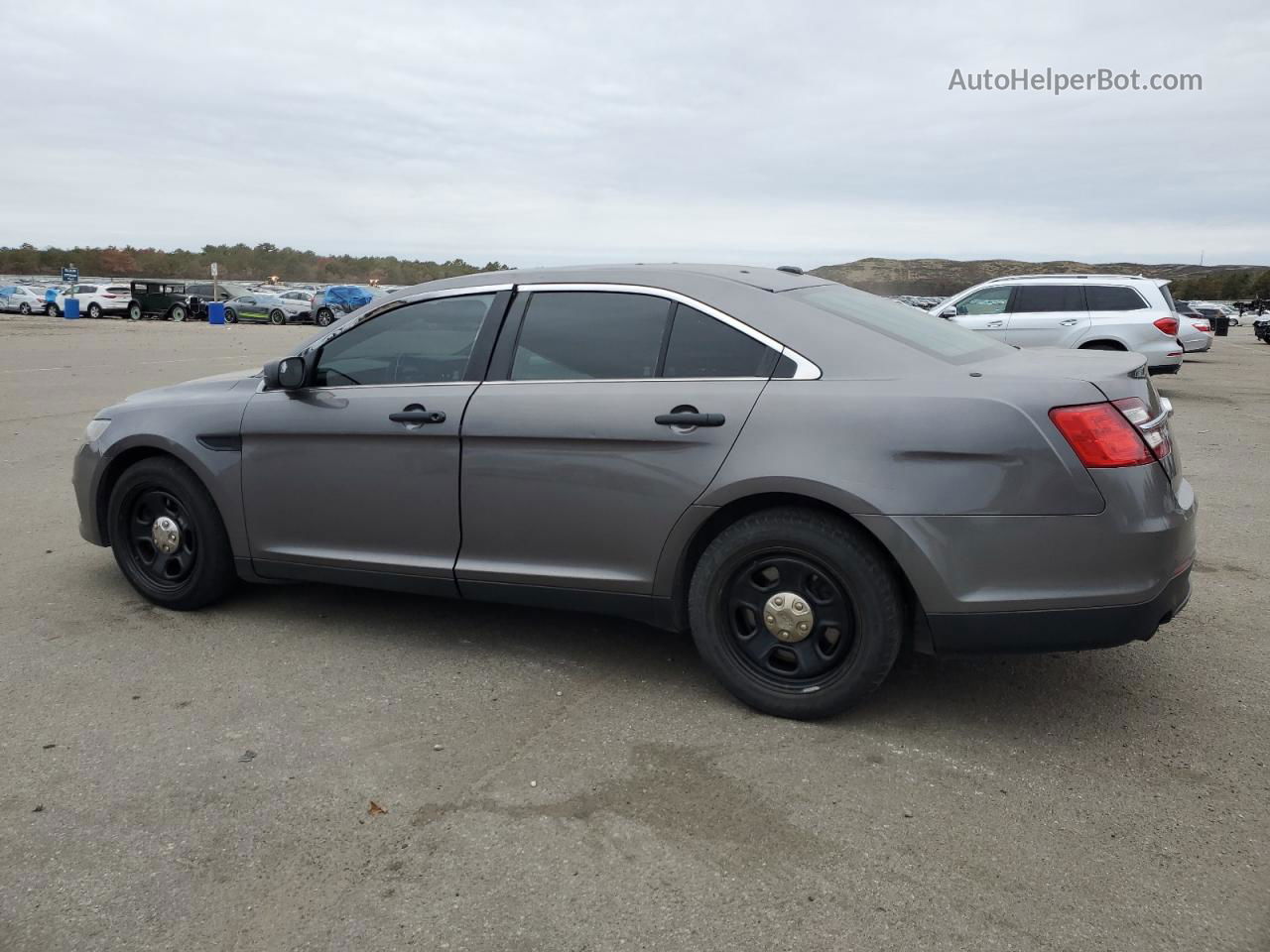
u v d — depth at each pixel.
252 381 4.46
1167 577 3.12
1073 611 3.08
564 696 3.64
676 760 3.16
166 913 2.41
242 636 4.26
